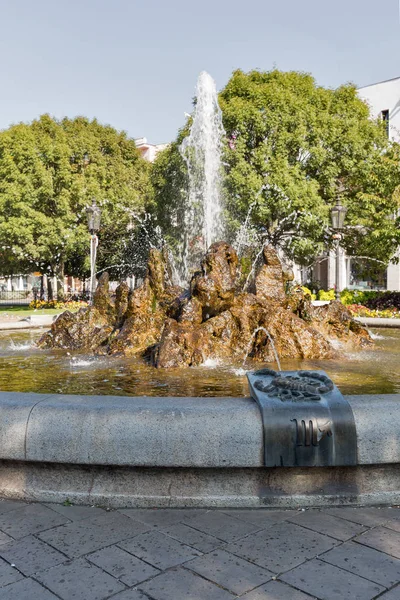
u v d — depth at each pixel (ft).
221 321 27.25
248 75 79.30
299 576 8.41
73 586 8.21
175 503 11.02
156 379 21.58
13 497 11.50
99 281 35.27
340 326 32.19
